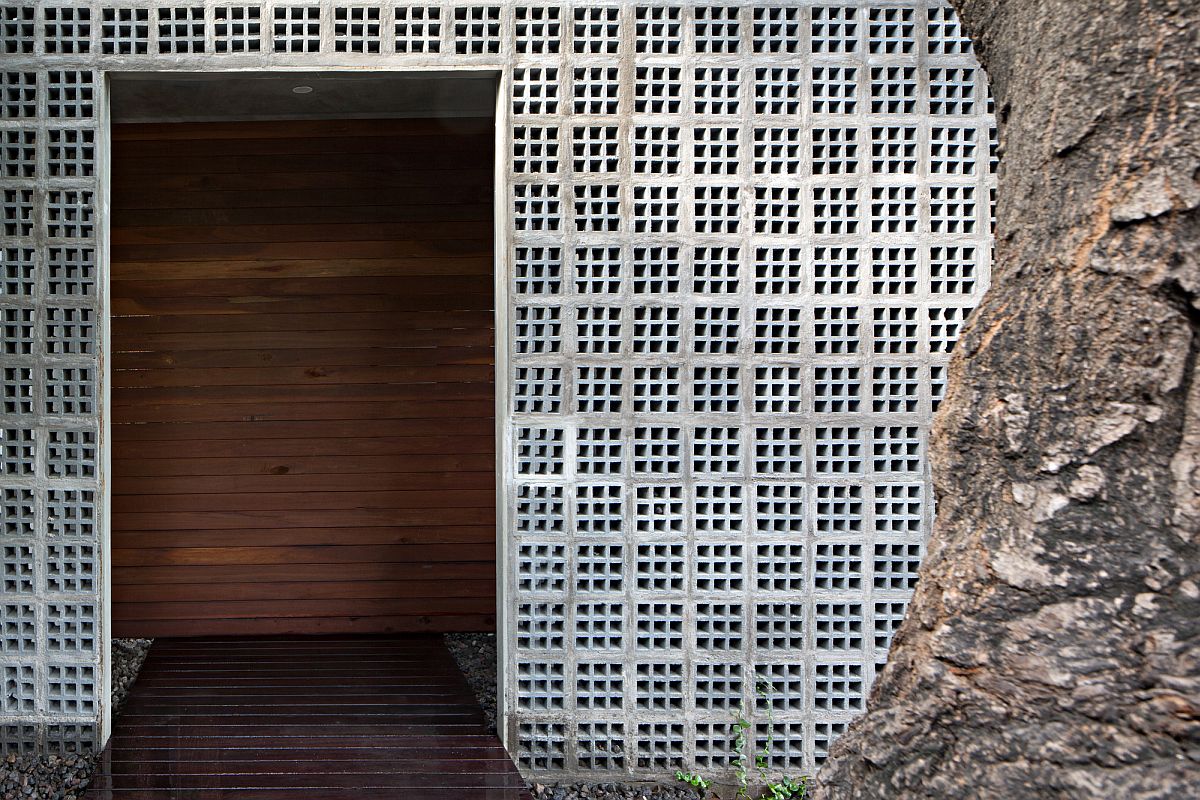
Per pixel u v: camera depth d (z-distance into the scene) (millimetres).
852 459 3670
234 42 3703
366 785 3385
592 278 3613
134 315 5324
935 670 1452
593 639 3738
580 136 3664
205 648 5156
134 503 5328
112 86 4336
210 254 5340
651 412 3625
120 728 3941
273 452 5383
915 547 3766
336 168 5359
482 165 5398
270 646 5203
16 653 3613
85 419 3596
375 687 4508
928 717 1457
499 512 3699
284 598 5395
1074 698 1270
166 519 5336
